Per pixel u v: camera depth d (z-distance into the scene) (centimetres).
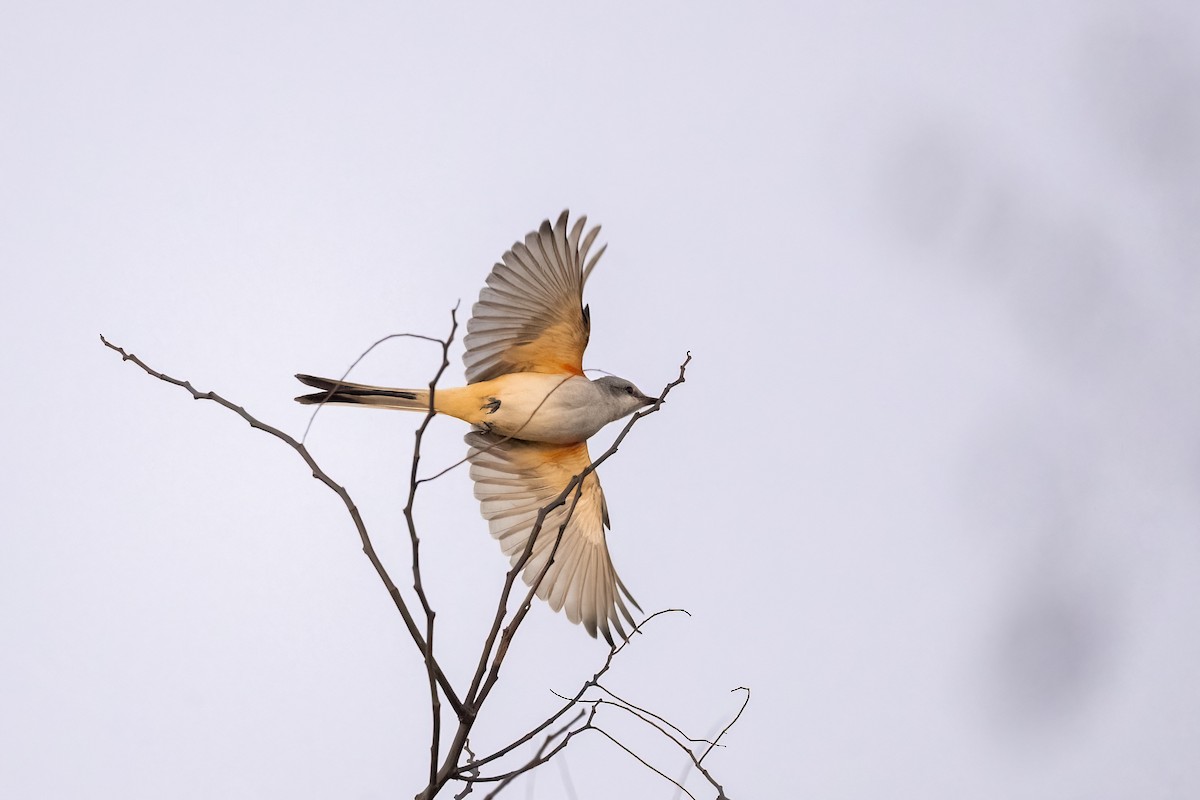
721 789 673
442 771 671
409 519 650
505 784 668
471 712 684
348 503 678
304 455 691
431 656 661
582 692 696
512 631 711
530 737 684
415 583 657
